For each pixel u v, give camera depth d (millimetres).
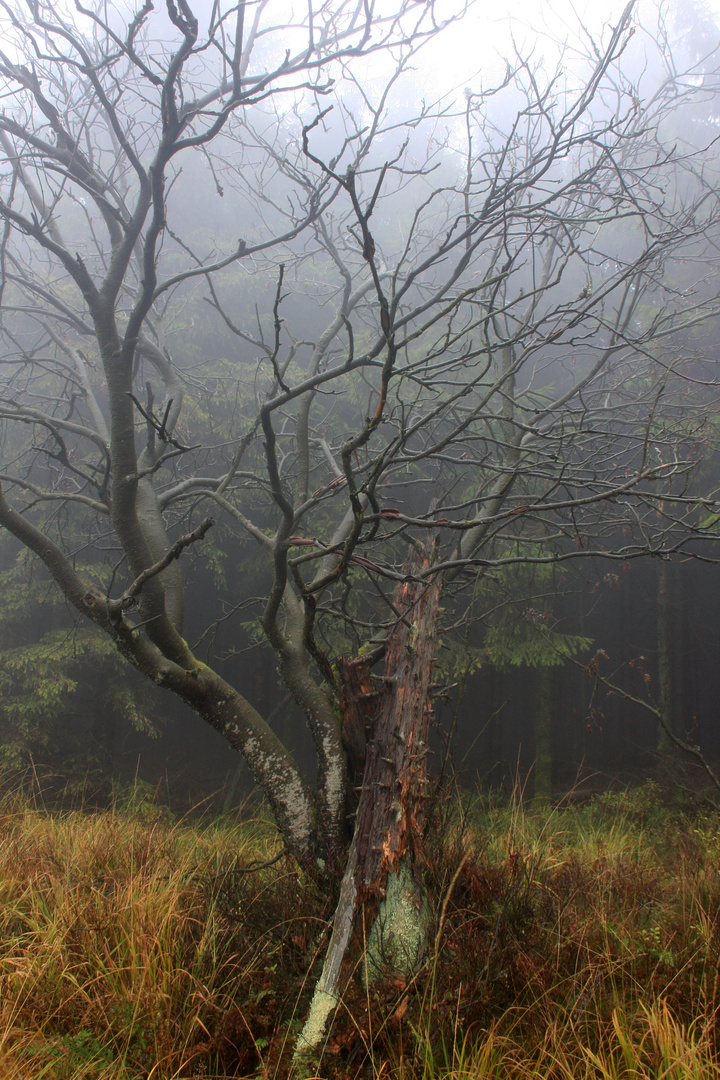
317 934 3328
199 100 4016
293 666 4020
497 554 7719
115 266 3748
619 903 3926
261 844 5164
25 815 5508
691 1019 2881
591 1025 2836
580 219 4242
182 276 3826
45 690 8344
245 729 3924
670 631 10516
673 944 3465
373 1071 2498
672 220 6523
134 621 8961
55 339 5363
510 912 3334
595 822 7531
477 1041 2662
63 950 3148
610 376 7801
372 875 3262
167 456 3426
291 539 3502
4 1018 2723
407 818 3346
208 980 3027
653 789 8141
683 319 8062
